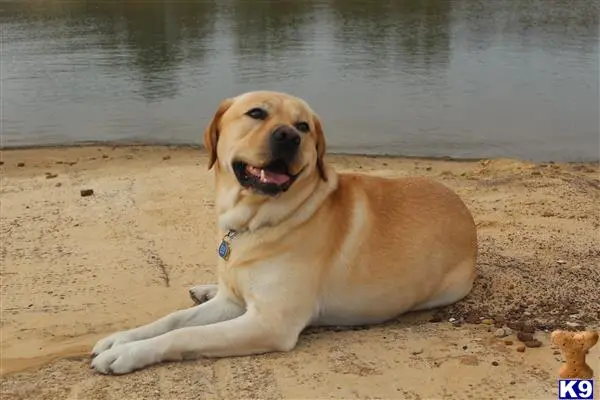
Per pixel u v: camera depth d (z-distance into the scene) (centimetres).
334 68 1173
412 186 375
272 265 351
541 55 1280
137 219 457
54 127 804
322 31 1633
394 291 363
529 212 453
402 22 1789
